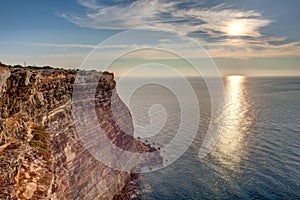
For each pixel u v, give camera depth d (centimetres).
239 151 7081
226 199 4741
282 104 15725
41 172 2319
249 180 5353
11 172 1970
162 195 4969
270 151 6906
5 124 2391
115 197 4634
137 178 5625
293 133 8606
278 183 5144
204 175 5728
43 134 2964
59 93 3900
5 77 2502
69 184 3094
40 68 4644
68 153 3416
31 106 3075
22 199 1881
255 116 12012
